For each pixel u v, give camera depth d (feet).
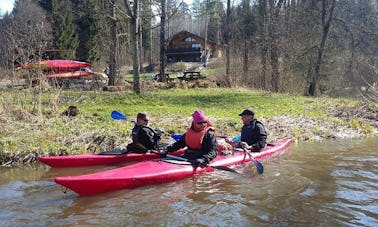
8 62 45.62
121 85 77.71
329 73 94.58
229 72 89.30
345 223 17.28
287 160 29.09
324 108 56.70
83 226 16.93
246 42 91.61
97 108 46.42
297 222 17.37
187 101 58.70
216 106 54.95
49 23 114.83
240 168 26.45
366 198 20.44
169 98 61.46
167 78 99.81
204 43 197.88
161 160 24.85
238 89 82.64
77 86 75.25
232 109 52.60
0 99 39.24
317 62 84.53
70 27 111.14
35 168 26.55
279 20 89.40
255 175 24.77
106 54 96.89
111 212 18.45
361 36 97.25
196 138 25.31
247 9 163.32
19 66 43.04
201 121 25.03
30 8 141.90
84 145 30.76
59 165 26.43
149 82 84.58
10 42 54.90
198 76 99.81
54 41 106.32
